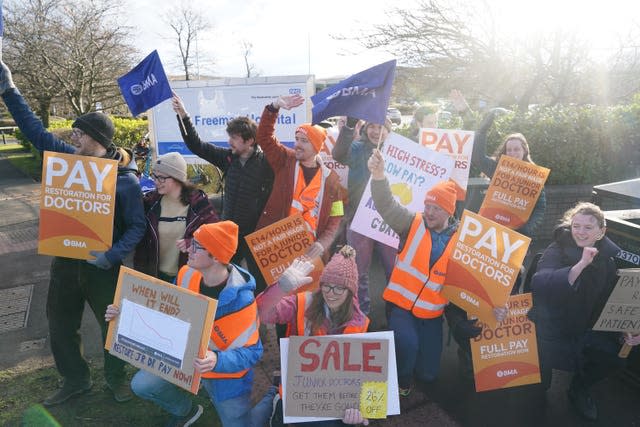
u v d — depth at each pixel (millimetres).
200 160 7574
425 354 3451
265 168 4094
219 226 2502
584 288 3234
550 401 3611
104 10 19469
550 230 7180
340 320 2785
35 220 8758
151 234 3387
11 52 17969
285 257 3652
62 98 20719
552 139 7504
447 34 10727
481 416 3418
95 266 3176
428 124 5441
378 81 3566
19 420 3289
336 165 4824
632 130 7590
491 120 5082
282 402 2691
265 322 2793
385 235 3932
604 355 3346
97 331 4527
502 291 3021
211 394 2729
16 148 21578
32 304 5152
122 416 3324
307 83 7066
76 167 3043
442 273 3262
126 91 4043
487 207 4484
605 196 4492
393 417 3398
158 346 2506
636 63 10898
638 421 3408
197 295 2387
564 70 10664
